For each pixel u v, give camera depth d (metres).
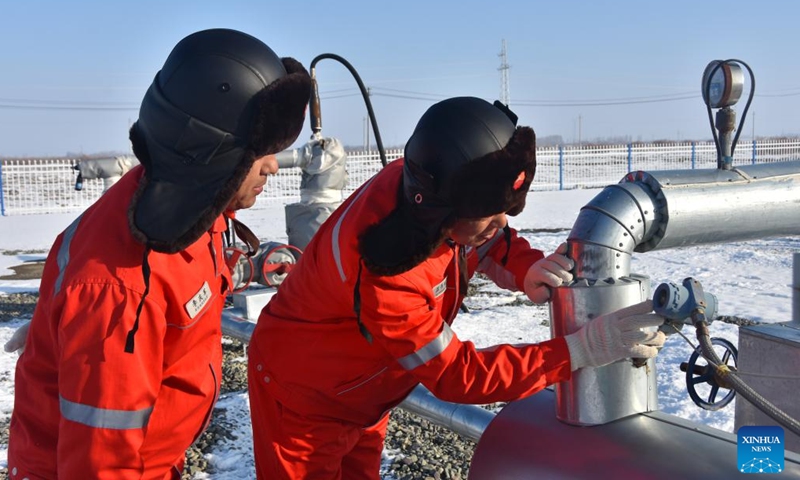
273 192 23.86
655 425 1.73
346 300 1.84
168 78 1.63
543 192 25.38
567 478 1.67
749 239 1.92
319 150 6.01
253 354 2.14
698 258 9.31
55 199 22.66
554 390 1.94
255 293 5.43
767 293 7.08
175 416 1.86
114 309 1.58
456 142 1.57
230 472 3.50
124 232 1.66
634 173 1.82
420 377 1.72
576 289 1.73
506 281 2.16
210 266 1.85
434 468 3.46
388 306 1.67
